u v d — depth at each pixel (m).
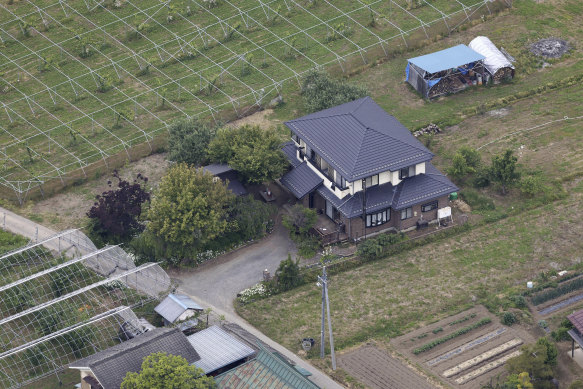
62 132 124.38
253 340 88.12
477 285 98.38
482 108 125.44
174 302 94.06
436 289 98.19
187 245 100.81
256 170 106.75
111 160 118.81
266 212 105.88
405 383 86.12
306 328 93.69
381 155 103.88
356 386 85.94
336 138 106.38
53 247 101.75
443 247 104.19
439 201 106.56
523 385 81.62
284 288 99.06
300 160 110.94
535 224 106.62
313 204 109.75
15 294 94.94
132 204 104.38
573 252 102.25
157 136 122.06
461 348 90.12
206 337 88.25
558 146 118.38
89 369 80.44
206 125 116.25
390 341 91.62
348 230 104.56
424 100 128.75
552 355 84.62
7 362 88.00
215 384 79.44
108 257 99.00
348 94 121.12
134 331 89.94
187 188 100.50
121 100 130.00
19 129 125.44
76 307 93.12
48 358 88.19
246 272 101.75
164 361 77.88
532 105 126.94
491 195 111.69
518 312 93.88
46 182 115.19
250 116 126.88
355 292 98.38
